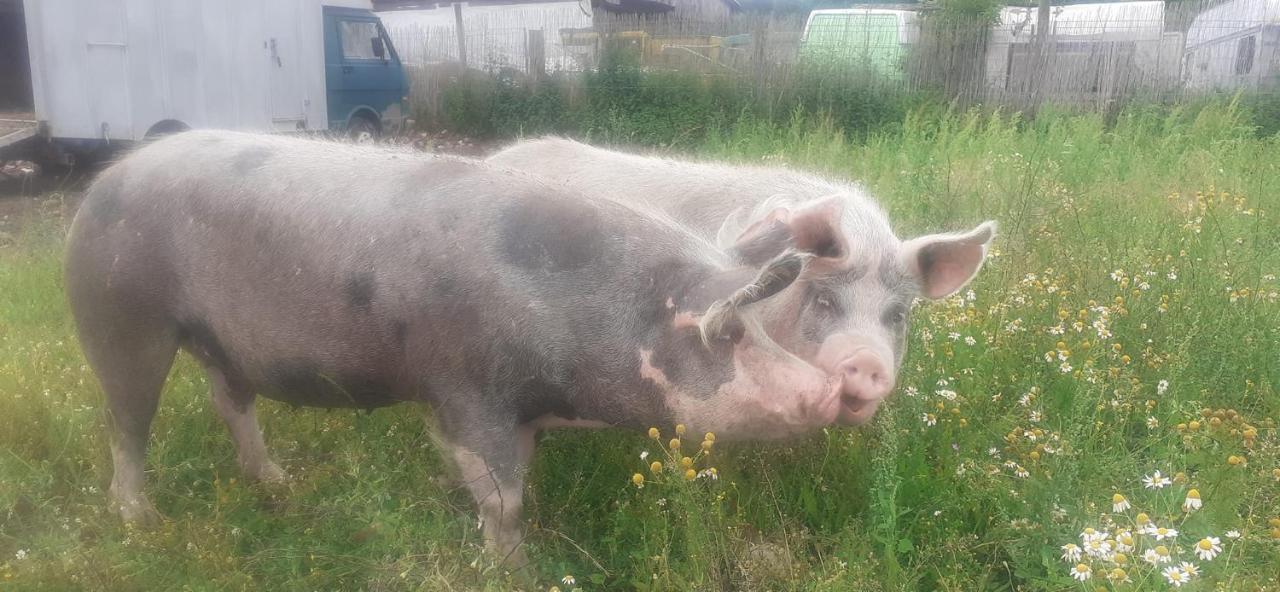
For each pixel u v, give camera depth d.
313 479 4.17
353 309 3.64
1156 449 3.95
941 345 4.57
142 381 4.03
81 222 3.96
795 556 3.61
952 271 3.97
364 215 3.66
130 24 12.22
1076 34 16.31
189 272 3.84
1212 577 3.17
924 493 3.79
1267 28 15.49
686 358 3.34
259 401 5.07
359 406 4.02
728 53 16.92
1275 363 4.71
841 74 15.49
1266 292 5.42
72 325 5.99
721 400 3.33
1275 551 3.36
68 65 12.34
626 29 18.78
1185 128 12.68
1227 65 15.74
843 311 3.73
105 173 4.05
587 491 4.14
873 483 3.83
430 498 3.60
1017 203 7.22
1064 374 4.42
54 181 12.98
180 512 4.12
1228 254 6.13
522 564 3.63
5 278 7.08
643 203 3.99
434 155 3.95
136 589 3.44
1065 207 7.43
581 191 3.70
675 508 3.58
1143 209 7.68
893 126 14.32
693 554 3.30
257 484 4.40
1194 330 4.66
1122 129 12.76
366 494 3.68
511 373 3.49
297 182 3.80
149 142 4.23
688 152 14.16
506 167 3.84
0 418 4.59
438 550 3.29
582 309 3.42
